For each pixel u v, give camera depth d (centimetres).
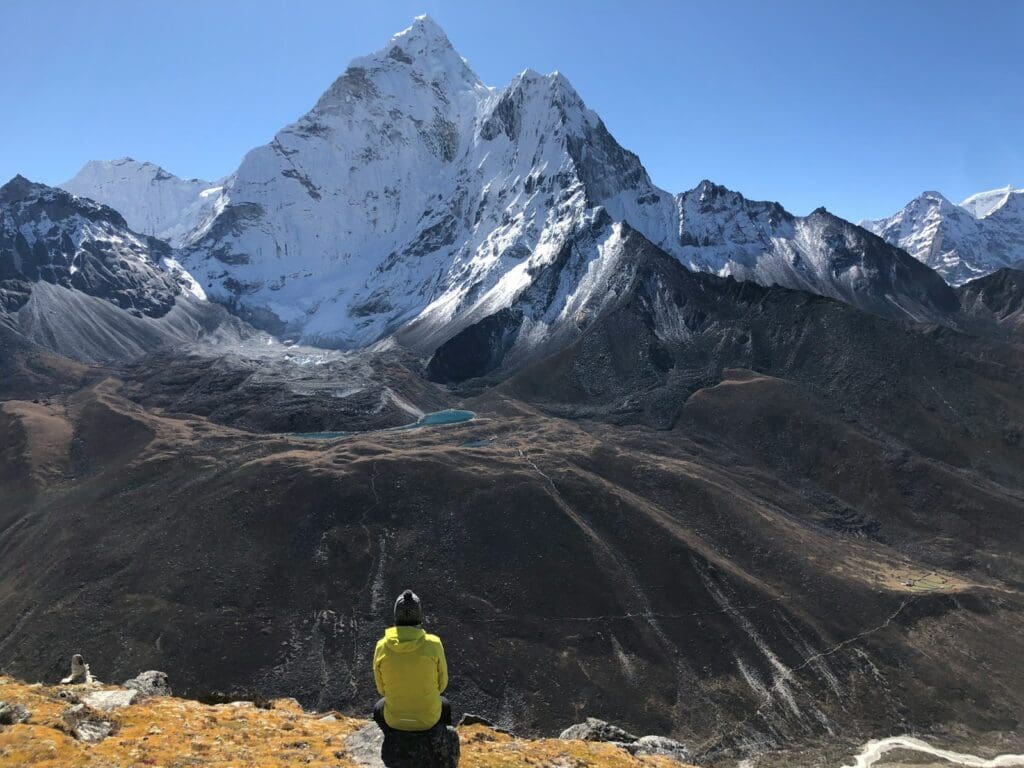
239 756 1894
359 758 2020
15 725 1806
